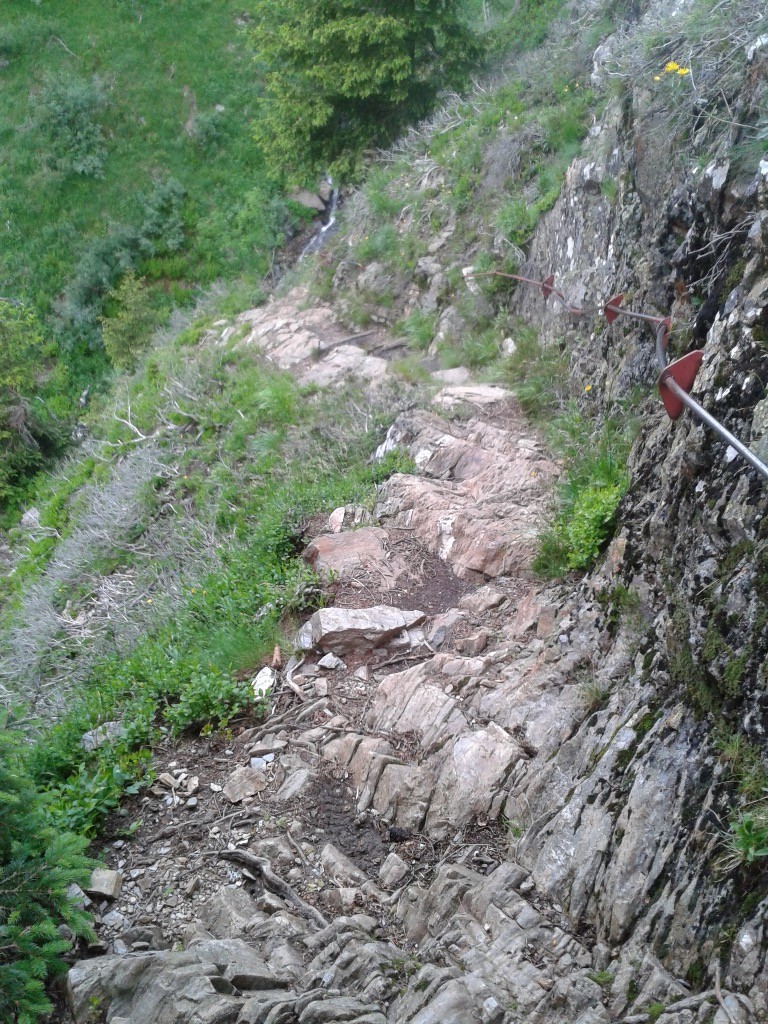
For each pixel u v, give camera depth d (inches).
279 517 311.7
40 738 229.6
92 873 164.6
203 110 919.0
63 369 794.8
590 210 341.7
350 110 653.3
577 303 336.2
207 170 893.8
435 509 279.4
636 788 139.1
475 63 637.3
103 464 543.2
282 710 210.4
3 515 685.9
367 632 224.8
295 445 412.5
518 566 244.2
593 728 159.8
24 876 140.2
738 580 134.7
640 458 199.0
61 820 174.7
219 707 211.9
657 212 255.9
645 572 175.2
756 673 125.5
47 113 889.5
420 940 145.0
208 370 526.6
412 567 261.0
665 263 230.7
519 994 124.8
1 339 740.7
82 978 134.0
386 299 511.8
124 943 150.1
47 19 936.3
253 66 941.8
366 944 140.6
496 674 197.5
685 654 145.0
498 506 270.8
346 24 600.7
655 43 274.2
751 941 110.8
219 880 165.6
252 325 565.0
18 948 133.8
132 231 847.7
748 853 114.5
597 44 454.0
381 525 288.4
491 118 508.4
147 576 401.1
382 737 190.7
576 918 135.3
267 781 188.4
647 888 128.3
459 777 168.6
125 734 205.5
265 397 460.4
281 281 649.0
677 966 119.2
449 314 449.1
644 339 243.4
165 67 932.0
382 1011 127.9
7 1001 129.2
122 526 458.9
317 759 191.0
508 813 160.1
